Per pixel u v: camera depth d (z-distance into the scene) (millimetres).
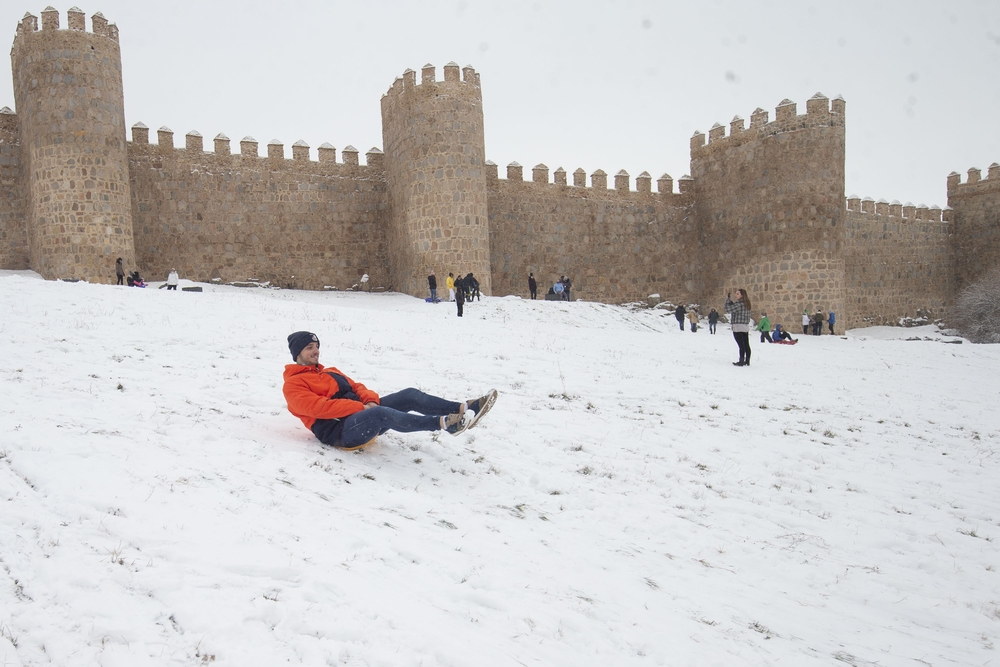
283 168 37812
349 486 5730
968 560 6656
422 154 35031
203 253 35719
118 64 31641
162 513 4297
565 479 7211
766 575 5809
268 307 17328
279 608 3498
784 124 40500
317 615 3518
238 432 6539
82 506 4195
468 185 35031
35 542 3729
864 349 25031
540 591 4484
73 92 29938
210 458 5594
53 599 3291
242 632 3270
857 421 12164
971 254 52188
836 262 39688
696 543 6203
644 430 9672
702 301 46250
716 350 20328
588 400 11031
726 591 5266
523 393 10898
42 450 5000
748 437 10148
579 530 5973
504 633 3791
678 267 46188
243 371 9578
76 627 3115
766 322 26922
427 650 3406
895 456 10156
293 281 37875
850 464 9438
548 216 42500
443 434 7953
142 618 3254
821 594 5605
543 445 8258
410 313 21797
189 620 3287
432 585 4184
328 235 38844
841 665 4297
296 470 5762
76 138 29922
